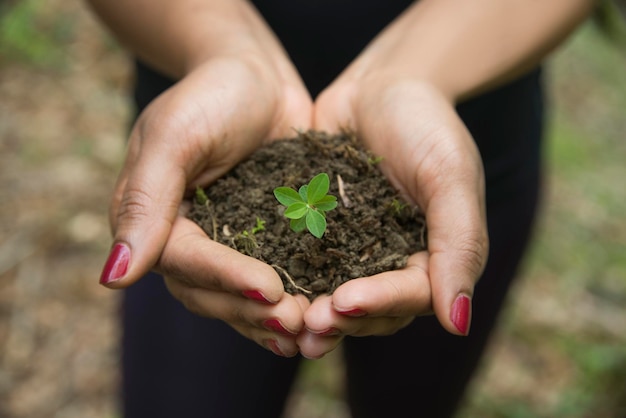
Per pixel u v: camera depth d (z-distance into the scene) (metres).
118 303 0.79
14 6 1.18
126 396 0.52
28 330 0.75
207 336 0.49
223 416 0.51
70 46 1.17
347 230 0.42
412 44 0.47
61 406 0.69
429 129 0.42
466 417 0.73
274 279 0.37
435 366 0.55
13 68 1.11
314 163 0.44
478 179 0.41
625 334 0.86
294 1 0.50
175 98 0.42
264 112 0.44
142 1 0.47
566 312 0.88
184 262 0.38
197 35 0.47
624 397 0.77
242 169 0.44
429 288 0.39
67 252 0.84
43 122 1.02
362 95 0.46
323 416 0.73
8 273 0.80
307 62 0.52
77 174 0.95
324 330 0.37
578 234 1.02
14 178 0.92
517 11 0.47
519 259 0.55
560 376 0.80
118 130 1.04
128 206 0.39
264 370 0.51
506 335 0.84
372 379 0.56
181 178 0.40
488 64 0.47
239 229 0.42
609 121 1.37
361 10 0.50
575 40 1.58
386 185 0.43
